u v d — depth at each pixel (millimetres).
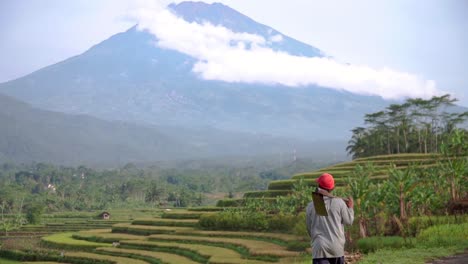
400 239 27656
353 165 100312
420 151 151000
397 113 161125
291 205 71562
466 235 25844
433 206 36000
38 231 136625
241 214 79562
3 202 187375
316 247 12094
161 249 73375
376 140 162875
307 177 98562
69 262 77188
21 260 86250
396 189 34000
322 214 12062
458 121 159500
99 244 90375
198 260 60531
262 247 58406
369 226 36688
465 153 41375
